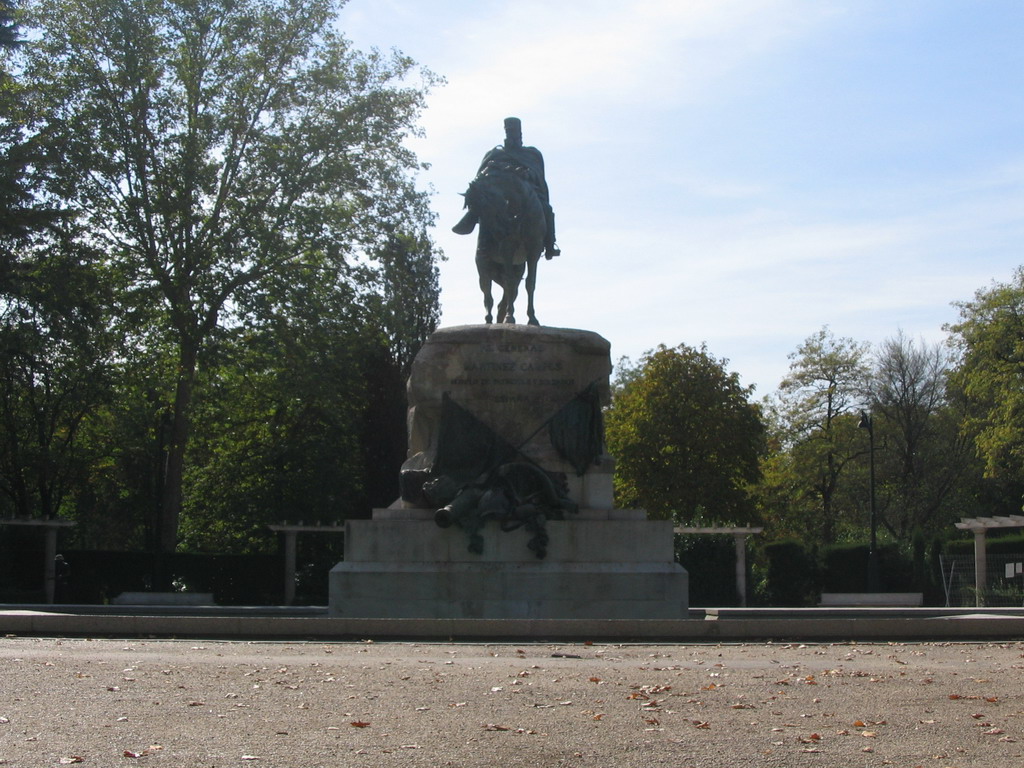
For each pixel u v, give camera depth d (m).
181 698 13.05
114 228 46.53
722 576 47.69
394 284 49.56
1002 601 45.69
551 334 25.80
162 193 45.66
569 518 25.02
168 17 46.25
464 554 24.66
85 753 10.23
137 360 47.81
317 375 47.75
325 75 47.38
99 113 45.19
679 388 61.41
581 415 25.61
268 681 14.38
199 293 46.25
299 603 48.31
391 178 49.22
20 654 17.00
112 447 58.53
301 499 56.62
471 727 11.61
